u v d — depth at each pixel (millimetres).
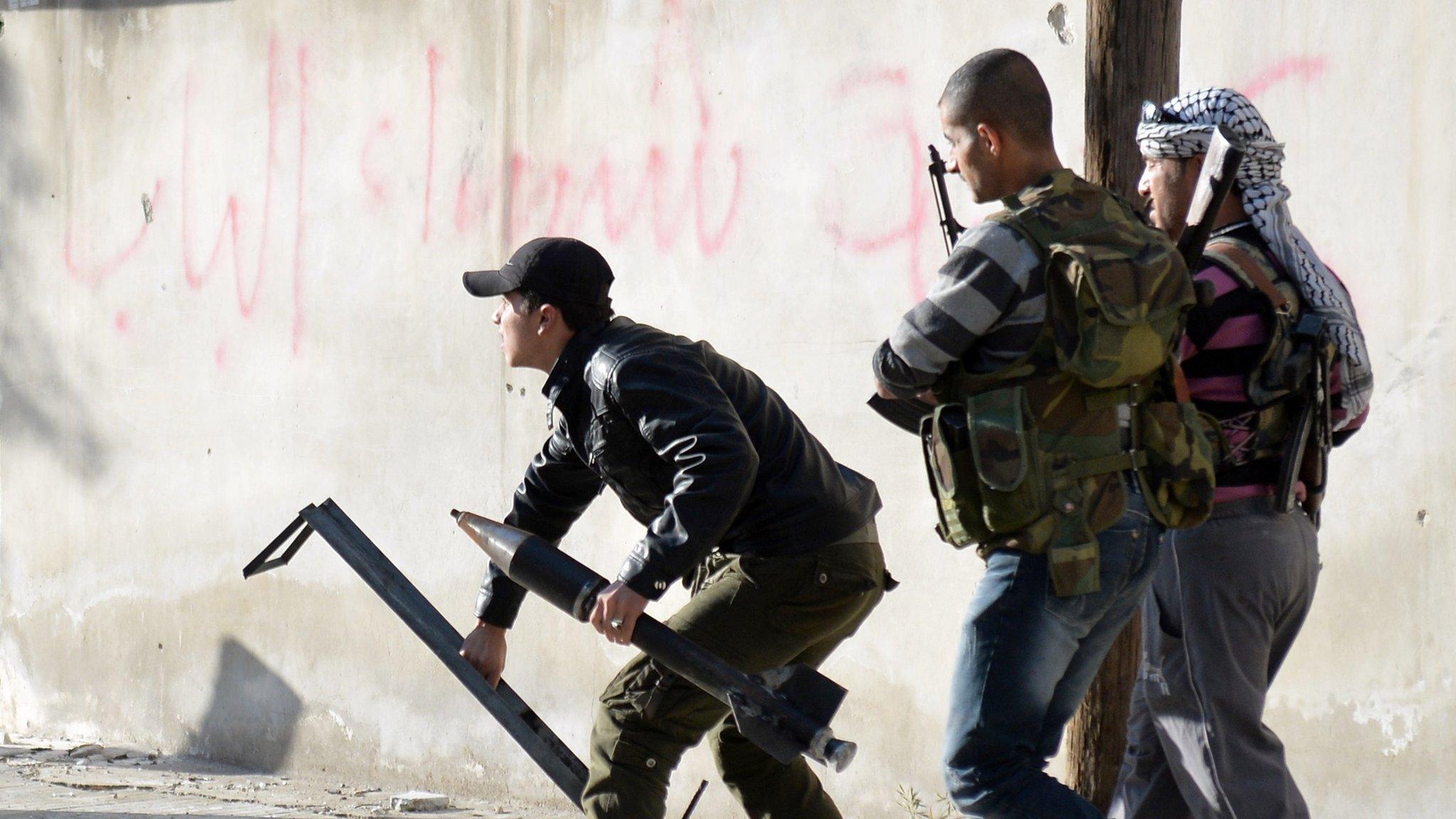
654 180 10773
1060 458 5438
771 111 10211
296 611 12656
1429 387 7918
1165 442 5492
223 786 12109
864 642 9891
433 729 11805
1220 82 8562
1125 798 6711
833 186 9914
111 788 11969
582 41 11133
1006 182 5871
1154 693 6355
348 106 12406
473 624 11555
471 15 11703
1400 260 8008
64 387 14391
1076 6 8969
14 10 14688
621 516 10766
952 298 5469
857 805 9883
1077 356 5359
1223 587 6102
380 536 12141
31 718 14703
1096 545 5430
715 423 6301
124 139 13922
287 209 12781
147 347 13750
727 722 7219
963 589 9406
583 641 11047
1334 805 8203
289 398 12734
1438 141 7883
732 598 6746
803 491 6770
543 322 6766
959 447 5582
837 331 9898
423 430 11906
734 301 10383
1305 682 8320
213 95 13281
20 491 14781
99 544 14117
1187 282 5598
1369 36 8086
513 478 11391
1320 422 6148
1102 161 6992
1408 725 7969
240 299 13086
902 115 9625
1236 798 6145
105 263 14070
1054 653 5574
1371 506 8109
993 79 5797
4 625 14930
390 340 12117
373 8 12242
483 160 11648
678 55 10656
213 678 13234
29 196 14656
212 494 13250
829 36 9953
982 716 5586
